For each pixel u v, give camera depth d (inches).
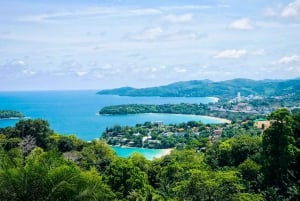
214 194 2023.9
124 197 2380.7
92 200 993.5
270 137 2598.4
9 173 918.4
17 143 3917.3
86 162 3560.5
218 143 3698.3
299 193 2384.4
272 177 2566.4
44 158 1015.0
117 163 2522.1
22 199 922.7
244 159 3120.1
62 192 935.0
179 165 2878.9
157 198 2273.6
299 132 2824.8
